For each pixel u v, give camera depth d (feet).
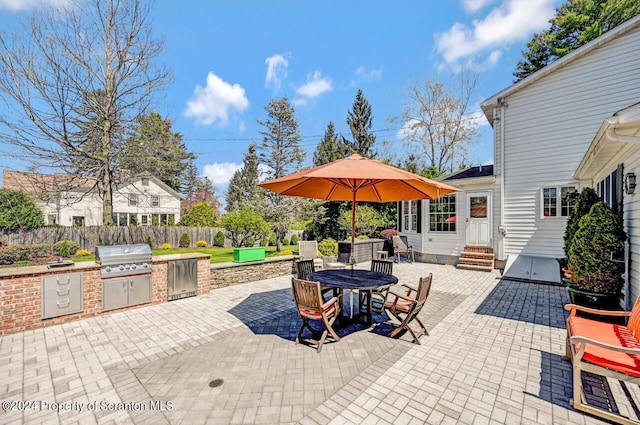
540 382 10.45
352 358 12.17
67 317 16.31
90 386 10.18
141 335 14.61
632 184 16.03
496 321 16.69
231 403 9.18
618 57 27.07
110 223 53.11
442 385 10.23
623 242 17.22
